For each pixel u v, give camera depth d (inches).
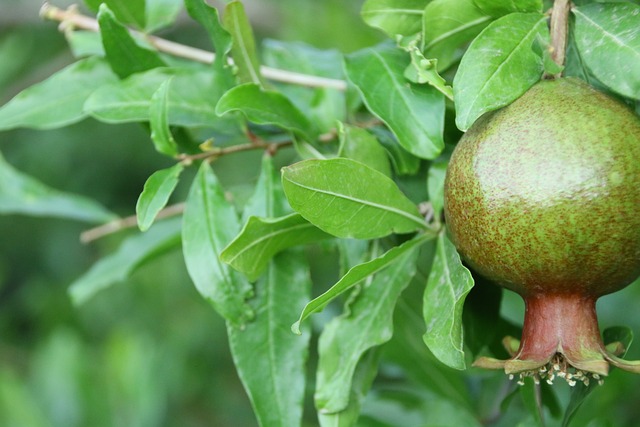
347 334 23.1
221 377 54.9
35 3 45.3
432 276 22.5
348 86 25.5
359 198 22.1
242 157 52.6
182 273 55.8
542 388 24.9
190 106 24.5
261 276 23.5
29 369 58.4
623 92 21.5
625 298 33.3
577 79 21.4
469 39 23.3
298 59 28.0
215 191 23.8
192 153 24.8
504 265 21.2
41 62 55.6
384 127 24.5
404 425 29.7
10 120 26.0
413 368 27.3
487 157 21.1
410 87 23.1
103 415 35.4
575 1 22.9
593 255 20.9
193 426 53.4
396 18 23.3
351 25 40.9
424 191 24.0
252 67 24.2
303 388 23.3
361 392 23.5
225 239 23.5
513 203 20.8
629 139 20.8
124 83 24.5
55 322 58.2
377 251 23.7
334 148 24.7
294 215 22.4
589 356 21.3
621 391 28.3
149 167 63.2
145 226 23.2
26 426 34.5
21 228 64.3
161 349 51.7
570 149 20.7
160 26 26.8
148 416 35.5
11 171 29.9
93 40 27.6
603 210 20.7
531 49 21.7
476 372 27.6
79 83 26.3
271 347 23.4
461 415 28.5
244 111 23.4
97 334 56.8
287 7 42.3
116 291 56.2
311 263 46.8
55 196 29.8
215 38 23.9
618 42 21.7
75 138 62.2
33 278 64.8
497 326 23.9
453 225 21.7
